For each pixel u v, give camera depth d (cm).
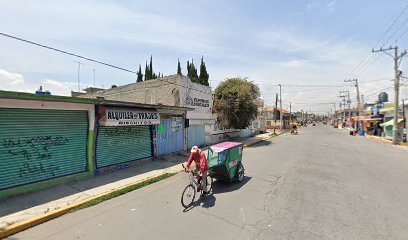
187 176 941
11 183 681
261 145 2112
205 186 687
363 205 620
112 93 2236
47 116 770
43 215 548
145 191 754
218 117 2181
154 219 539
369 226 500
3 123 664
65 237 465
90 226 511
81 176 862
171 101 1711
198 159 687
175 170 1036
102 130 954
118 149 1040
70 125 842
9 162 677
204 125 1858
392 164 1187
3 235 470
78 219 548
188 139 1623
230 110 2117
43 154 759
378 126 3325
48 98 717
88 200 654
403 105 2438
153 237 457
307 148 1841
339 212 574
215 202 644
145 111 1134
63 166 819
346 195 701
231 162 789
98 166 941
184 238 451
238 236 456
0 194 643
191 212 578
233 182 846
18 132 696
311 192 728
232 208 600
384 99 4562
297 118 9800
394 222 519
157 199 677
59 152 806
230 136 2505
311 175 946
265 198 673
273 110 5672
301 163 1204
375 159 1337
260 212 573
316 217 545
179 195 712
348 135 3456
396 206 614
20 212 567
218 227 495
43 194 697
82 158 884
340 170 1041
